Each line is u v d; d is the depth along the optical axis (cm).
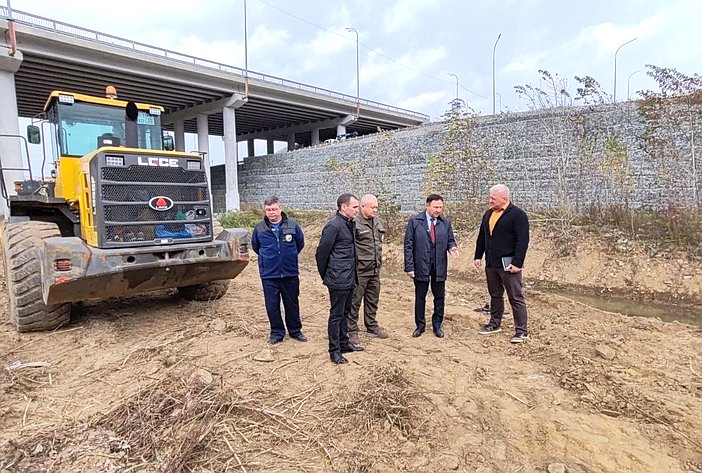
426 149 1669
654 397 387
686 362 463
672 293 812
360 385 396
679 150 1042
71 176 610
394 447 324
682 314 738
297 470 298
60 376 441
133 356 478
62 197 625
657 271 859
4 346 509
